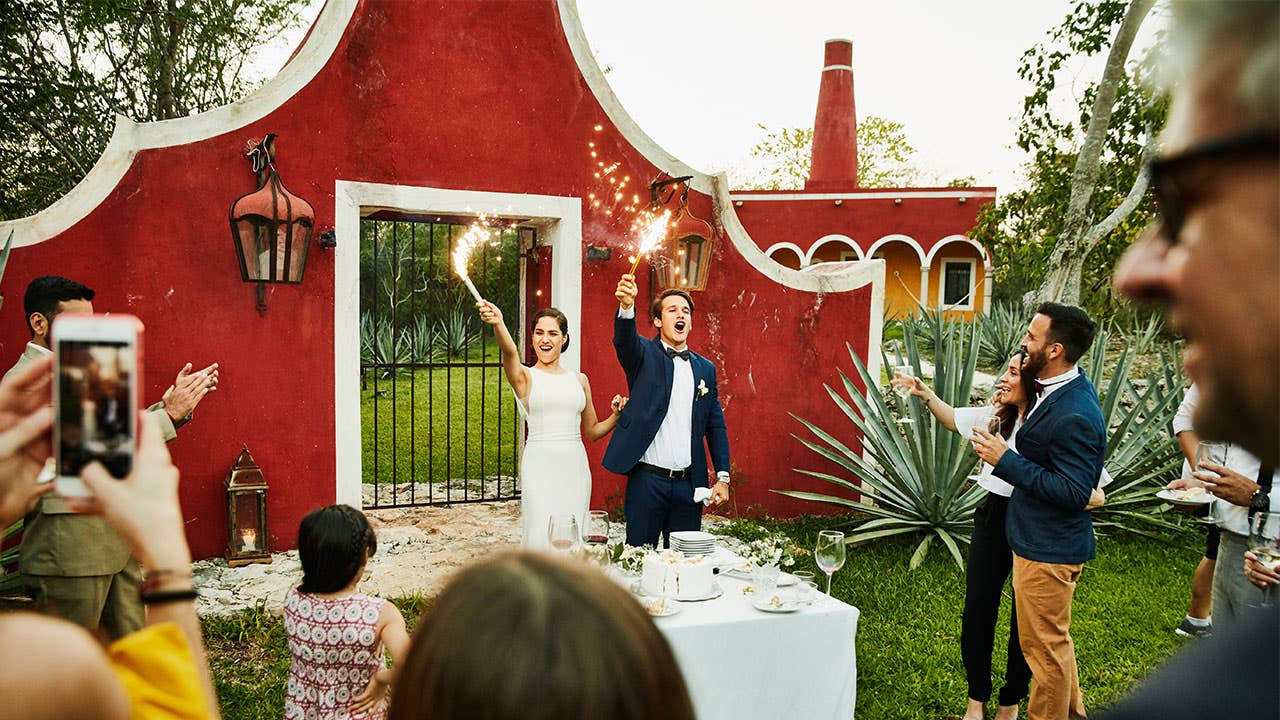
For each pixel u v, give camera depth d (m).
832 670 3.13
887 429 7.13
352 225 6.24
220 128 5.82
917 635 4.91
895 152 34.44
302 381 6.15
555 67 6.82
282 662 4.27
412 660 0.67
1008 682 3.70
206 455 5.89
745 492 7.59
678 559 3.31
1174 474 7.52
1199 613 4.83
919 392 4.07
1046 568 3.17
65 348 0.83
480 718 0.61
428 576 5.64
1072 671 3.25
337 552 2.66
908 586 5.75
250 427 6.01
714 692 2.93
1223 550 3.44
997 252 12.68
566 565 0.71
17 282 5.34
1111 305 11.45
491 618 0.64
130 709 0.64
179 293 5.77
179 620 0.81
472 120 6.58
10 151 12.12
